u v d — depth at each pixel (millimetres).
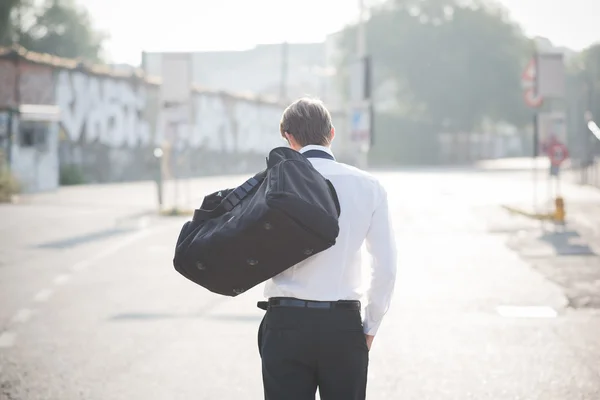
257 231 3127
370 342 3588
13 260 13672
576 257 13164
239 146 57375
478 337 7766
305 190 3197
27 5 70062
